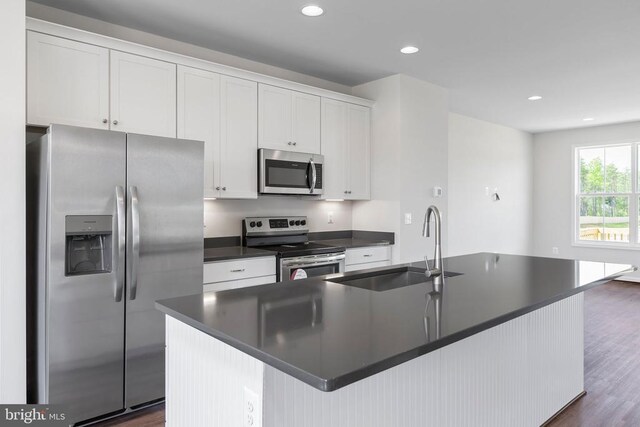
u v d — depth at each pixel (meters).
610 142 6.80
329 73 4.18
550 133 7.46
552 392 2.47
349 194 4.22
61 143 2.19
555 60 3.77
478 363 1.88
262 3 2.71
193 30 3.15
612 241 6.86
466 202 6.22
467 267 2.49
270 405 1.15
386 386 1.47
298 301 1.61
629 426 2.41
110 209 2.34
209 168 3.20
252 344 1.12
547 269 2.41
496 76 4.25
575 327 2.71
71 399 2.24
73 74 2.56
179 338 1.57
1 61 2.19
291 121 3.74
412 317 1.39
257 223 3.82
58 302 2.19
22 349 2.23
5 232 2.18
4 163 2.19
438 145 4.60
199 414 1.44
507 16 2.89
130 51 2.80
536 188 7.63
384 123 4.32
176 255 2.61
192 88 3.11
